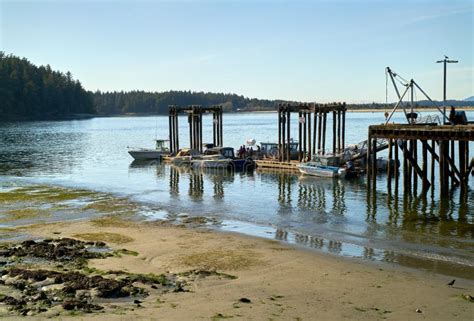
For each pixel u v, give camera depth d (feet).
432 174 132.46
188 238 86.48
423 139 120.47
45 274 61.21
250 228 95.66
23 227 95.04
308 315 51.16
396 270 68.59
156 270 66.90
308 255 75.92
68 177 173.17
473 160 135.33
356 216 105.29
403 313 52.47
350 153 176.55
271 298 56.13
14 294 55.06
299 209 113.39
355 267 69.72
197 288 59.11
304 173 169.07
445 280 64.34
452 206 112.88
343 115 189.78
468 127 111.75
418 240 85.97
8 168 199.31
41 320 47.83
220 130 227.40
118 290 55.98
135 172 187.93
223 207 116.57
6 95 615.16
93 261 70.44
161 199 127.85
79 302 52.31
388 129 126.11
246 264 70.49
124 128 554.05
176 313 50.67
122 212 110.93
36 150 282.56
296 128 482.28
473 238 86.99
